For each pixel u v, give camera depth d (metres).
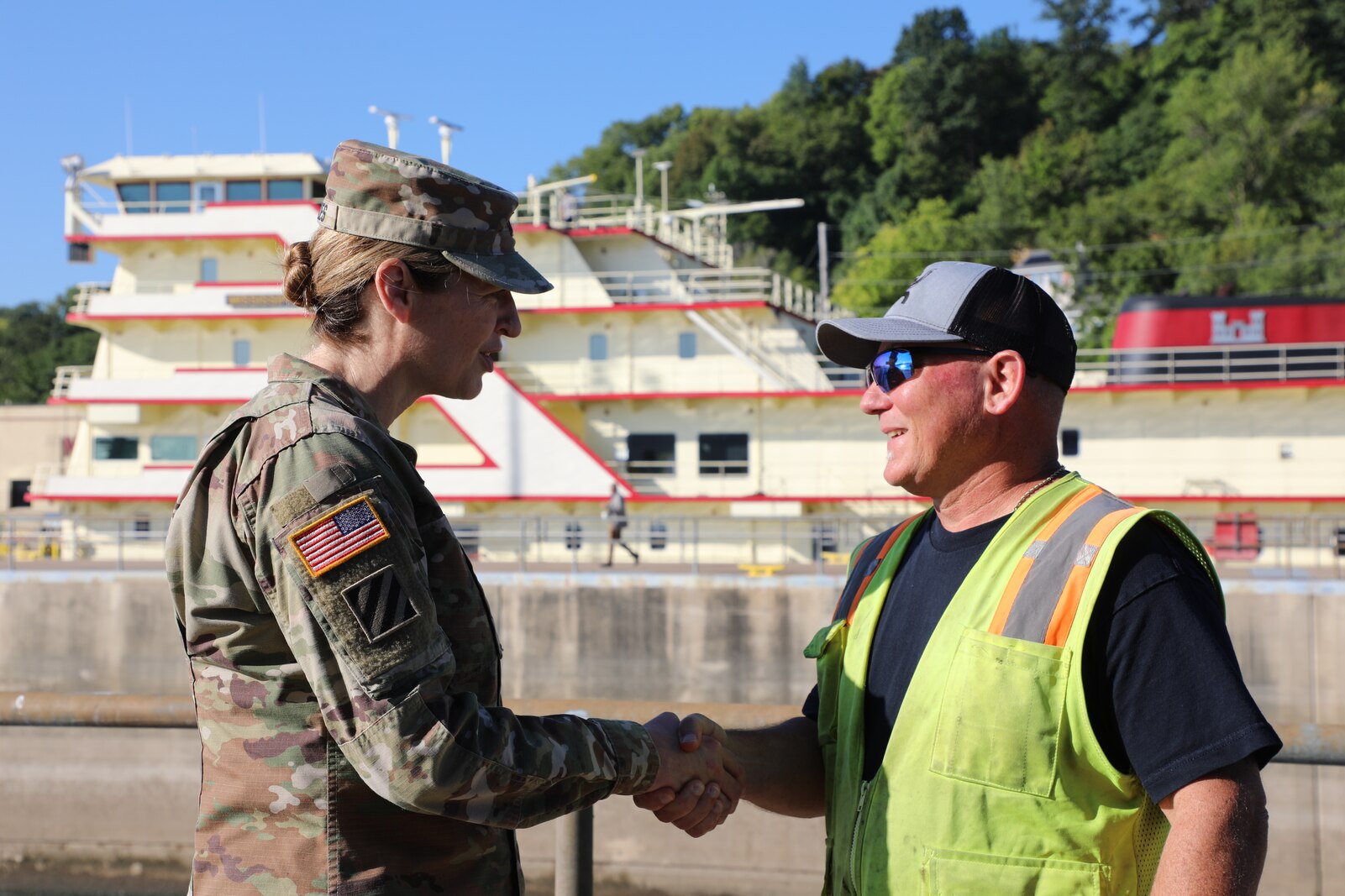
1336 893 11.74
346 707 1.71
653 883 12.29
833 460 22.98
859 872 2.08
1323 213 56.47
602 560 22.97
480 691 1.95
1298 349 22.30
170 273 24.67
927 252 62.91
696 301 23.34
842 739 2.23
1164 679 1.78
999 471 2.18
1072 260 56.97
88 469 24.30
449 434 23.70
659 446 23.55
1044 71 83.50
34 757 14.72
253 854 1.81
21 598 17.94
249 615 1.81
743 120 89.50
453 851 1.89
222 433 1.86
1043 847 1.87
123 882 14.38
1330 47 71.62
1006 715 1.88
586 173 100.81
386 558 1.73
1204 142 60.84
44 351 79.50
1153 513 1.88
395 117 25.31
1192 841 1.73
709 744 2.21
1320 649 14.80
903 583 2.26
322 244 2.00
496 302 2.08
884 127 83.25
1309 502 21.28
